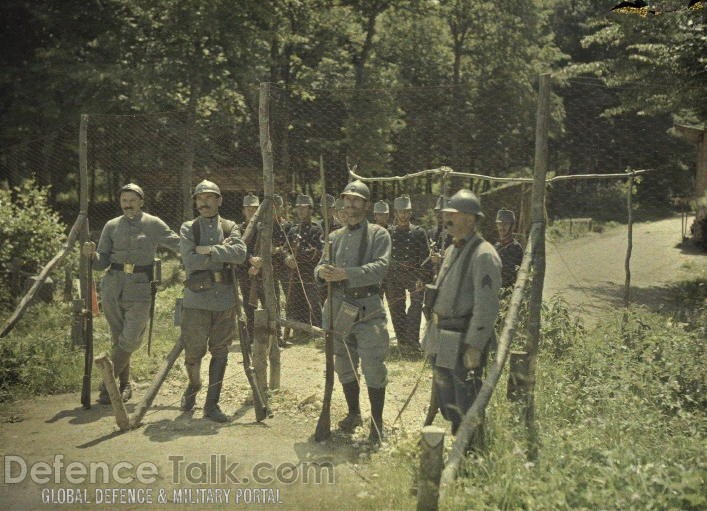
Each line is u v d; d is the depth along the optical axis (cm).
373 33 3084
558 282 1440
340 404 627
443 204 727
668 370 585
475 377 467
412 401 632
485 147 867
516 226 916
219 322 595
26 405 629
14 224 1011
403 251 855
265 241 641
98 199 1602
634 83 1201
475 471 414
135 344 636
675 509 357
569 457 420
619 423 483
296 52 2770
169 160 1322
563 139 902
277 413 604
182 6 1934
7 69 2028
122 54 2083
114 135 1311
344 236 554
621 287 1359
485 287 449
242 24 2097
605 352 629
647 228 2242
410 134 898
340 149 1112
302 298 916
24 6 2089
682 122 1355
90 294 626
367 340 534
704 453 423
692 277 1495
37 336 792
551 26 4278
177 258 1334
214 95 2022
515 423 483
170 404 633
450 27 3675
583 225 2083
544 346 671
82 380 680
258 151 1369
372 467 475
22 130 2016
